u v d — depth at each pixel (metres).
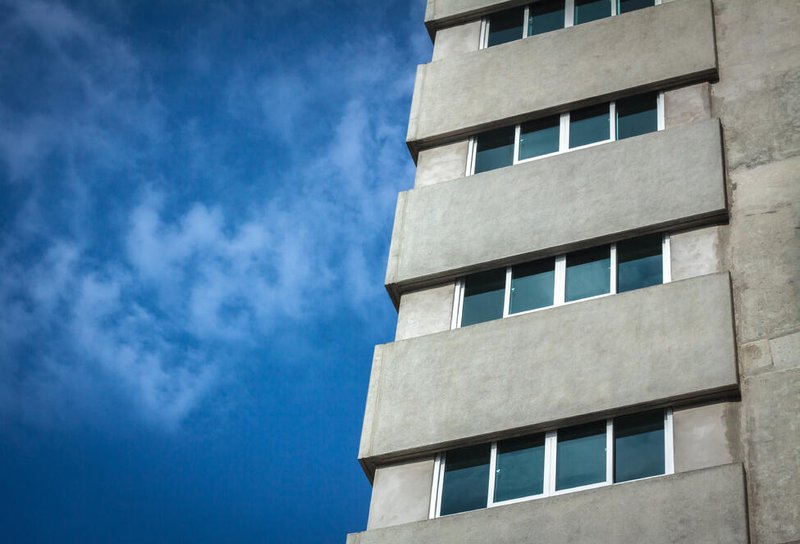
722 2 22.05
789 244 17.55
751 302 17.11
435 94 22.97
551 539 15.76
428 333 19.28
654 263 18.50
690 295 17.42
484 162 21.64
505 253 19.48
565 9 23.81
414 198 21.02
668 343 17.05
